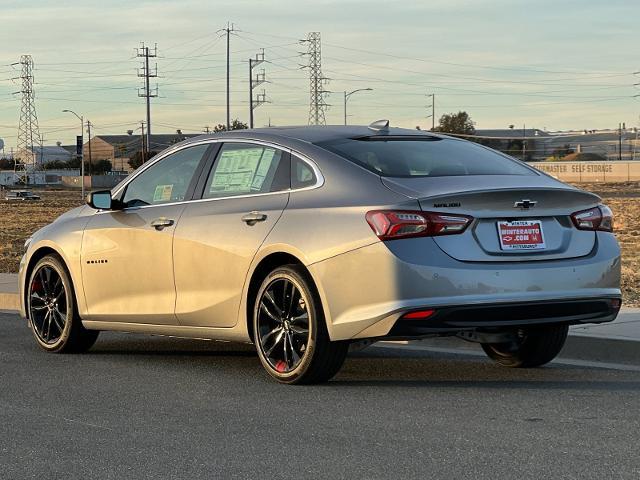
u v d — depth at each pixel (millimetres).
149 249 7777
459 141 7547
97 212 8391
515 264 6395
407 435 5336
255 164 7340
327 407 6121
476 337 6855
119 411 6133
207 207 7480
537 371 7461
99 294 8219
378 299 6297
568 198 6602
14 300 12469
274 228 6891
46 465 4902
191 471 4738
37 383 7152
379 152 6977
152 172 8109
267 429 5559
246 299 7086
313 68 104312
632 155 165500
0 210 64000
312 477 4586
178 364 7965
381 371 7492
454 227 6301
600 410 5918
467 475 4551
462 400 6270
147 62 103062
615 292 6754
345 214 6520
